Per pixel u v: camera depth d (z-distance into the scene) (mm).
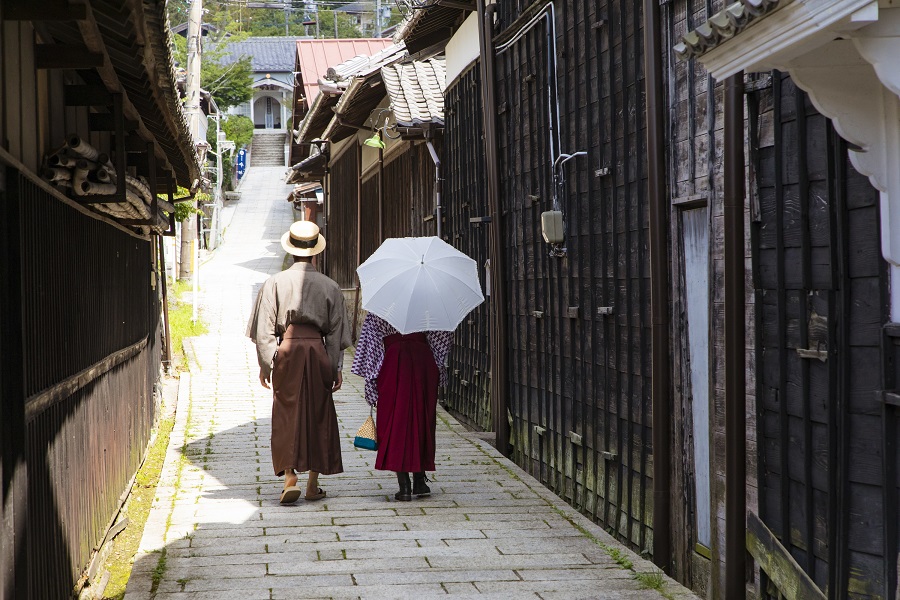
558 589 6230
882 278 4617
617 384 8578
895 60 3768
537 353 11031
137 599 5961
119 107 7121
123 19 5047
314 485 8664
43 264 5906
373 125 22672
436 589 6215
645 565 6730
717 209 6461
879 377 4688
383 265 8461
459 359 15898
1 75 5016
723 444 6504
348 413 14250
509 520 8031
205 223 47406
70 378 6637
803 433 5387
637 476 8148
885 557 4578
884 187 4281
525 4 11102
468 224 14555
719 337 6520
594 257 9094
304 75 34969
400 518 8078
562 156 9438
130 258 10977
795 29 3777
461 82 14789
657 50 7289
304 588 6211
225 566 6680
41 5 4887
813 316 5285
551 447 10531
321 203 40406
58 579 6258
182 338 24297
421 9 13977
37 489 5637
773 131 5699
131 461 10766
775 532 5793
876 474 4723
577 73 9430
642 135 7879
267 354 8445
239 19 75875
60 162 6148
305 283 8508
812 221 5262
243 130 65438
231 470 10008
